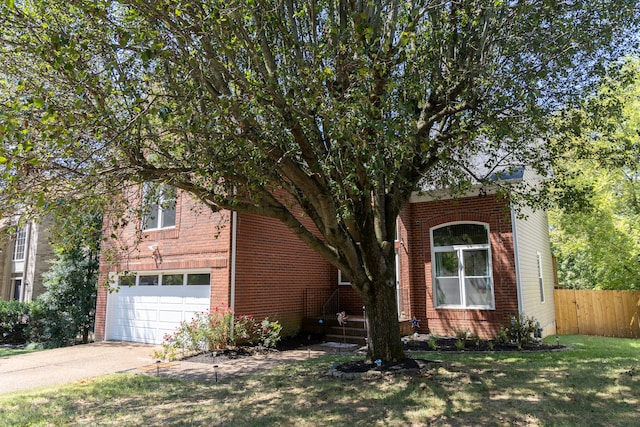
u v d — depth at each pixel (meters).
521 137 9.31
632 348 11.62
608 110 8.48
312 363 9.35
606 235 17.95
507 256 12.55
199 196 7.49
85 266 17.27
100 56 6.23
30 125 5.48
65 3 5.66
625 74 8.49
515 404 5.87
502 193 9.76
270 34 7.23
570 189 9.29
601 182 17.34
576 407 5.70
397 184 8.70
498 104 7.89
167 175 6.70
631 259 17.70
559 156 9.43
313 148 7.20
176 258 13.24
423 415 5.52
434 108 8.67
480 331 12.70
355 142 6.19
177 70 5.80
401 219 14.42
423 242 14.12
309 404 6.22
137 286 14.37
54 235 7.85
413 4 7.75
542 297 15.62
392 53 6.92
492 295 12.73
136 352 12.11
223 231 12.30
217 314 11.77
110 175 6.16
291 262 14.06
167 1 5.13
